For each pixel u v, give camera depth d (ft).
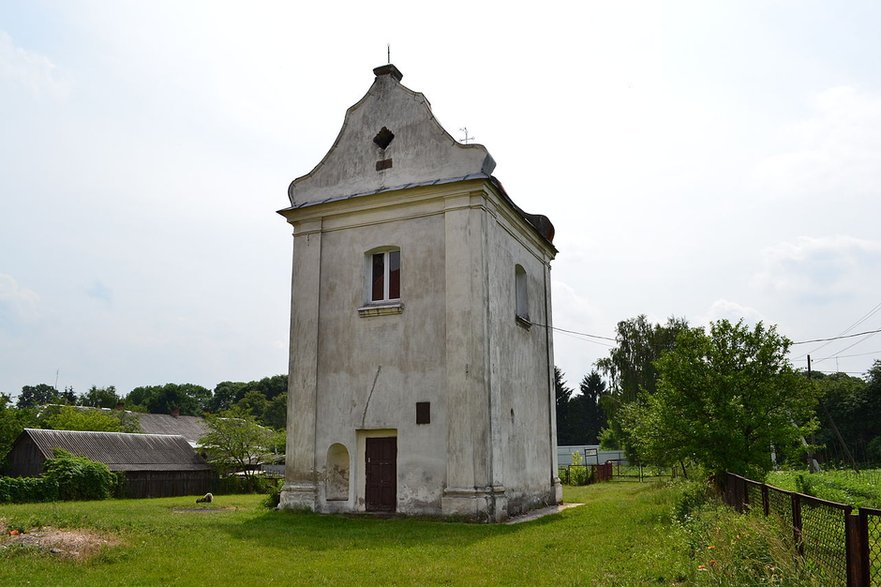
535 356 65.92
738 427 48.62
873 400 192.03
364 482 54.34
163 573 28.55
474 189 53.57
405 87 58.80
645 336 165.68
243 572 29.19
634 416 76.02
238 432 133.39
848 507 18.25
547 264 73.00
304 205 59.62
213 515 55.06
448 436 50.65
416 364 53.42
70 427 162.09
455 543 38.01
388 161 58.29
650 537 35.94
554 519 50.70
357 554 34.19
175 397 308.40
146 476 116.88
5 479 94.17
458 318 52.16
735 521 28.76
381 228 57.06
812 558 21.71
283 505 55.47
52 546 32.32
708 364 51.57
